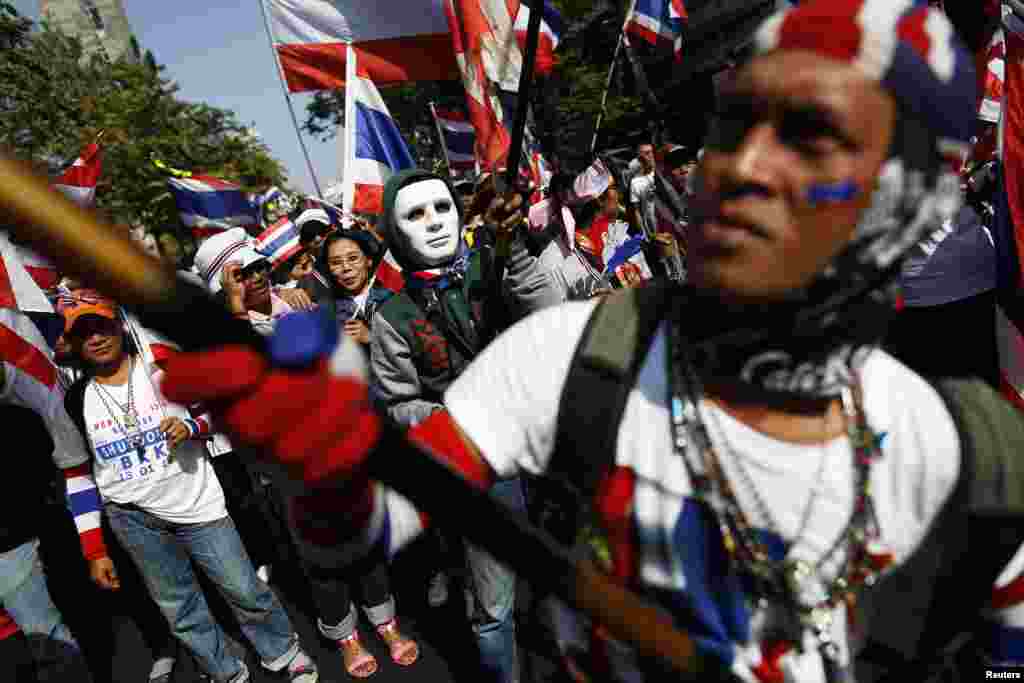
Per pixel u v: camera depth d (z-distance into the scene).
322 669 3.09
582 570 0.68
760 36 0.67
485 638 2.41
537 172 4.49
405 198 2.44
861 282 0.68
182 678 3.22
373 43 3.78
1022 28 2.46
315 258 4.54
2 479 2.58
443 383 2.30
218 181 5.58
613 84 11.56
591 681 0.87
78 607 3.81
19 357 2.59
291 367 0.51
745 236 0.65
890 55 0.62
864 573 0.77
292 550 3.87
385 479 0.60
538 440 0.84
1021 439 0.78
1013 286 2.43
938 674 0.85
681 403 0.76
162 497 2.63
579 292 3.79
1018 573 0.81
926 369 2.91
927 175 0.66
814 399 0.74
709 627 0.77
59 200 0.47
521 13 3.29
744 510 0.75
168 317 0.49
